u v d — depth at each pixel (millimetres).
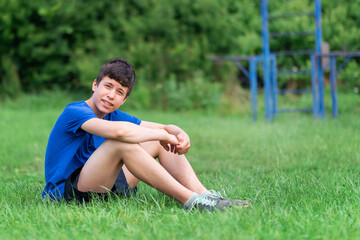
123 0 13383
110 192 2883
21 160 5473
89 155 2998
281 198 2961
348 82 13719
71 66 12930
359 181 3469
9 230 2395
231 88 13891
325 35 14117
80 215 2537
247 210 2566
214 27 13922
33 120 9664
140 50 13086
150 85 13344
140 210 2695
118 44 13297
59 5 12570
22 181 4172
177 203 2945
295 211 2602
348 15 14453
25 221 2531
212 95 13031
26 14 12828
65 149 2850
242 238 2100
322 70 10203
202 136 7363
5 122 9219
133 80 2867
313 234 2170
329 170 4309
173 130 3182
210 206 2697
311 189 3244
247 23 14914
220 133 7684
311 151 5348
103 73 2824
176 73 13805
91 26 13070
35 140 7004
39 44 13062
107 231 2318
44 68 13188
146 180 2756
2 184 3916
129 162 2727
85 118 2744
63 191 2840
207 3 13906
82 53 12867
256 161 5117
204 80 13562
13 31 12953
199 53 13711
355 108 12180
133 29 13289
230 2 14930
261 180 3730
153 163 2730
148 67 13305
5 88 13109
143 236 2172
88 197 2807
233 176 4168
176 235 2217
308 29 14102
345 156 4984
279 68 14609
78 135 2828
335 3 14461
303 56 14492
